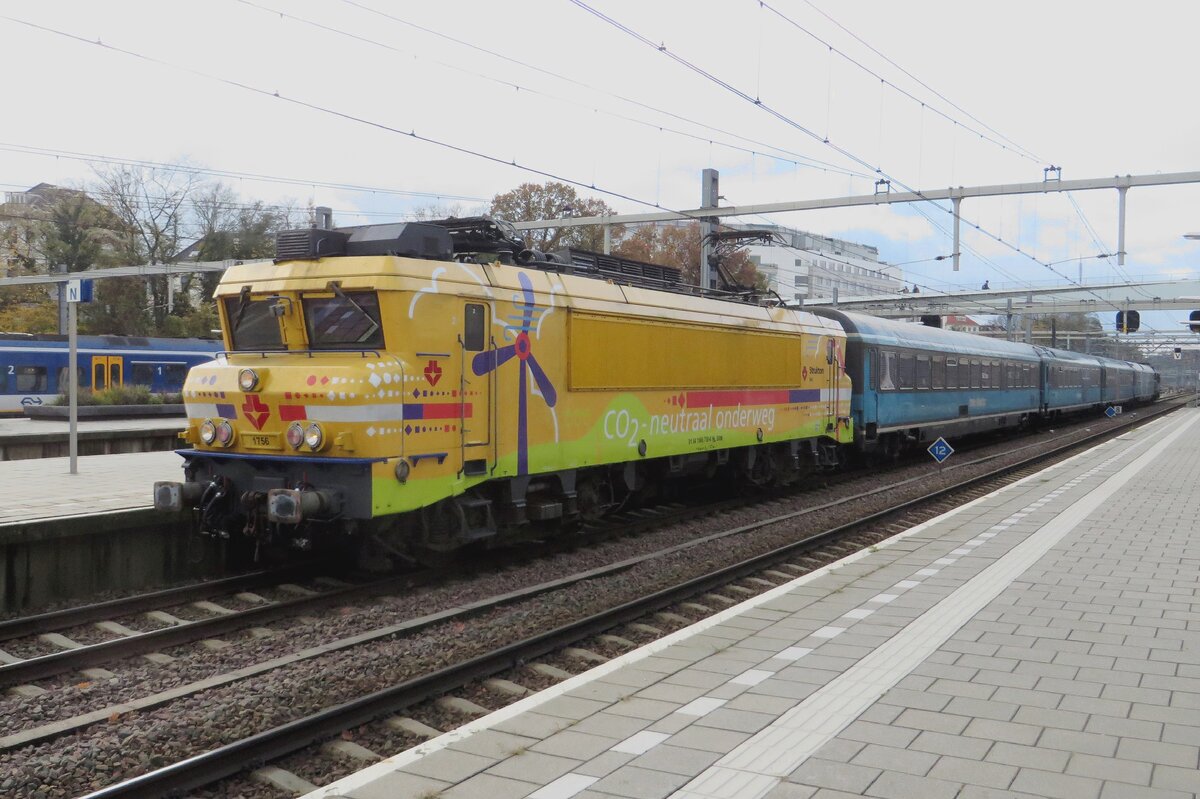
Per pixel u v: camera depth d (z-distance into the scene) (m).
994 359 31.88
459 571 11.13
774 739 5.36
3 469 15.00
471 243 11.38
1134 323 41.50
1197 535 12.27
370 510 9.12
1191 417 50.69
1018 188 22.59
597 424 12.23
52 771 5.50
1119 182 21.92
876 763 5.01
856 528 14.31
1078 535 12.31
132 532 10.47
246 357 10.32
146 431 22.03
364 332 9.65
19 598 9.48
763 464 17.19
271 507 9.09
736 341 15.42
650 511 15.60
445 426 9.92
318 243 9.91
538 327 11.21
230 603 9.78
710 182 23.92
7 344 32.88
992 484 20.42
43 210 48.09
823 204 23.36
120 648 8.03
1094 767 4.95
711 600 10.18
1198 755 5.11
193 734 6.08
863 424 21.61
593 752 5.21
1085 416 50.72
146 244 47.75
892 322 24.88
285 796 5.37
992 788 4.70
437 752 5.23
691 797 4.64
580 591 10.28
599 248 47.53
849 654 7.04
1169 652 7.05
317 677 7.14
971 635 7.54
